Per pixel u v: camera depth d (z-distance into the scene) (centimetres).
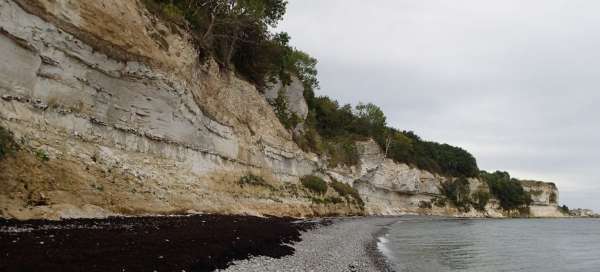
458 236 4853
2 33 1731
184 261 1421
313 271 1811
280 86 5878
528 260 3152
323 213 5588
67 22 2075
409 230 5212
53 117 1992
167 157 2861
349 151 7950
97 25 2273
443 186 11625
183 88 2988
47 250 1201
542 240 5062
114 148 2370
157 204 2431
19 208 1538
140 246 1471
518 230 6788
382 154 8919
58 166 1847
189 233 1909
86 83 2225
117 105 2450
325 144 7319
